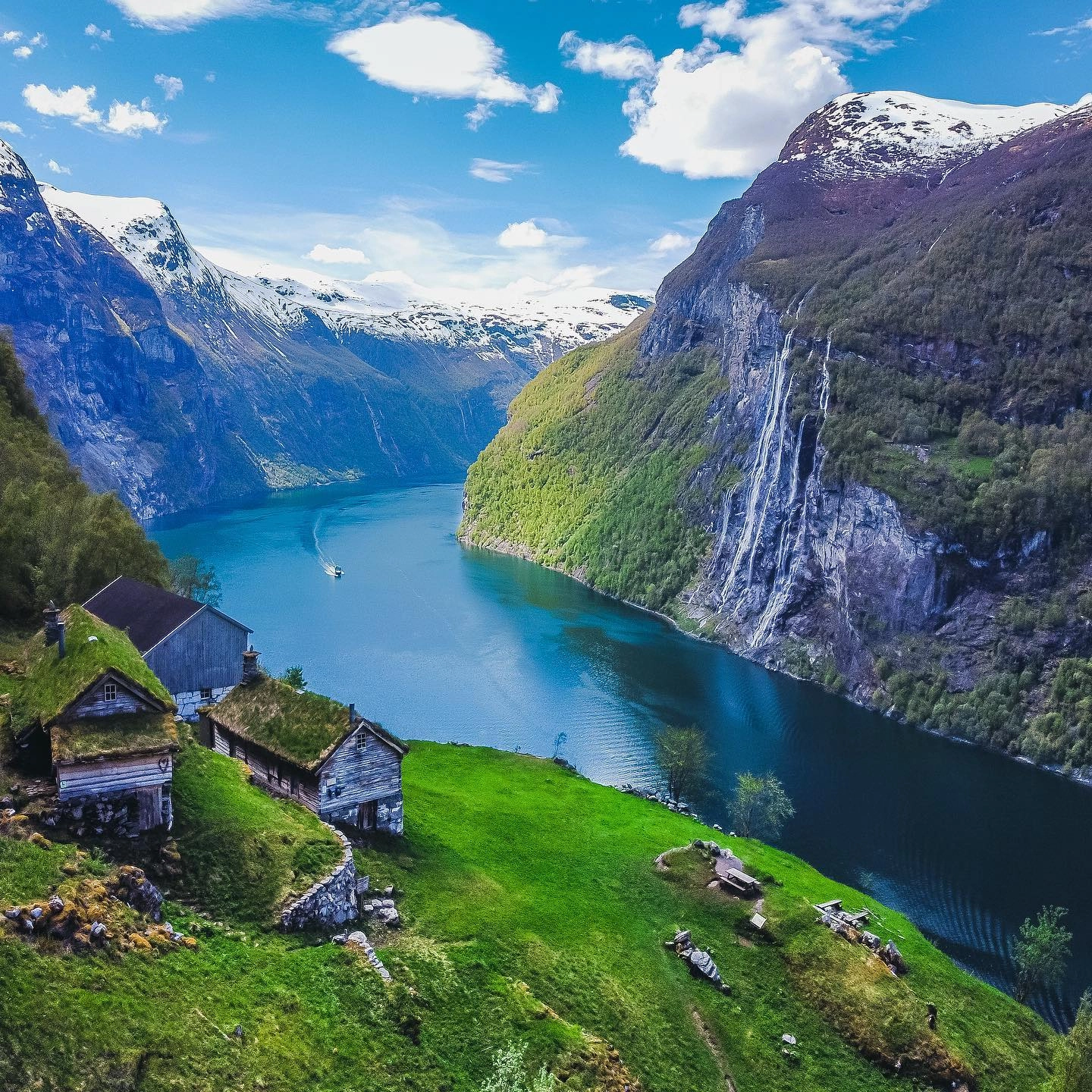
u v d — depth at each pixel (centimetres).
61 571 8231
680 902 6556
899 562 17625
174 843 4347
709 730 13912
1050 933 7462
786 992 5825
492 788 8519
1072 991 7994
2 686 5156
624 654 18075
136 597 7656
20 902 3456
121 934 3566
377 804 5903
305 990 3844
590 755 12231
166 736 4422
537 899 5962
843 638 18150
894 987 5956
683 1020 5206
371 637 17675
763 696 16450
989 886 9775
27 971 3162
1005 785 13212
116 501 10175
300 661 15875
